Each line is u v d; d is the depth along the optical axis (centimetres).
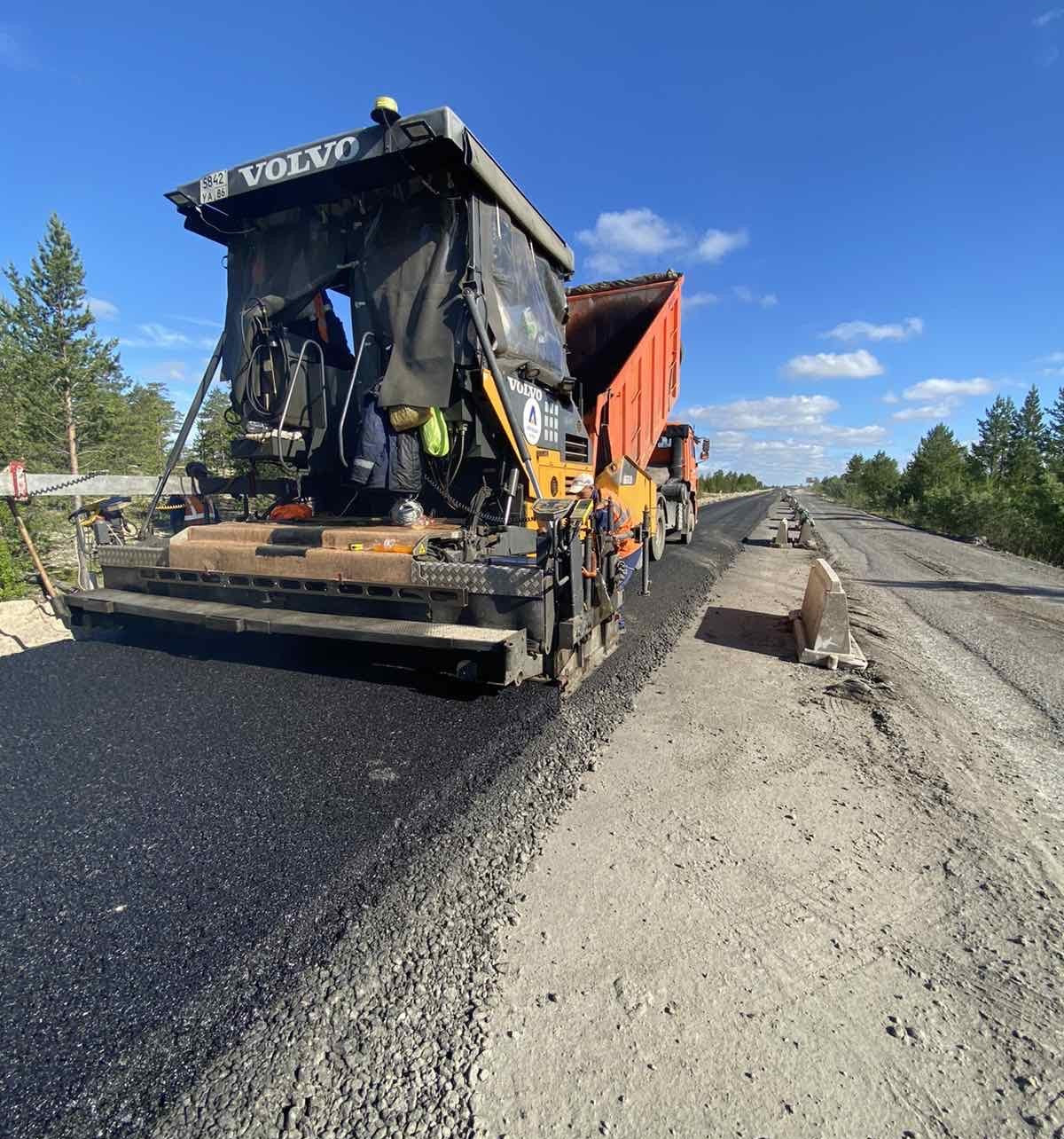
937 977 200
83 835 256
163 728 355
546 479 494
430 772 316
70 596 461
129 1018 173
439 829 268
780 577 1034
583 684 455
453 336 412
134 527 664
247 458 483
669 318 880
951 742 393
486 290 419
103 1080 155
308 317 480
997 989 195
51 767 309
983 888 247
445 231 414
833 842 276
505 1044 170
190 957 195
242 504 573
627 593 817
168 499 574
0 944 197
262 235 482
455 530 403
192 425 491
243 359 465
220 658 471
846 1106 155
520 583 348
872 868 257
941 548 1638
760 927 219
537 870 247
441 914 220
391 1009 180
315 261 462
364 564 381
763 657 556
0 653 479
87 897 220
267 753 329
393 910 220
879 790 325
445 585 363
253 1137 143
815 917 226
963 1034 178
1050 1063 170
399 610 381
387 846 255
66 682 419
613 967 198
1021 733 418
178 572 444
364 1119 148
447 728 365
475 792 298
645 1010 182
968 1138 148
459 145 376
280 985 186
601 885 239
